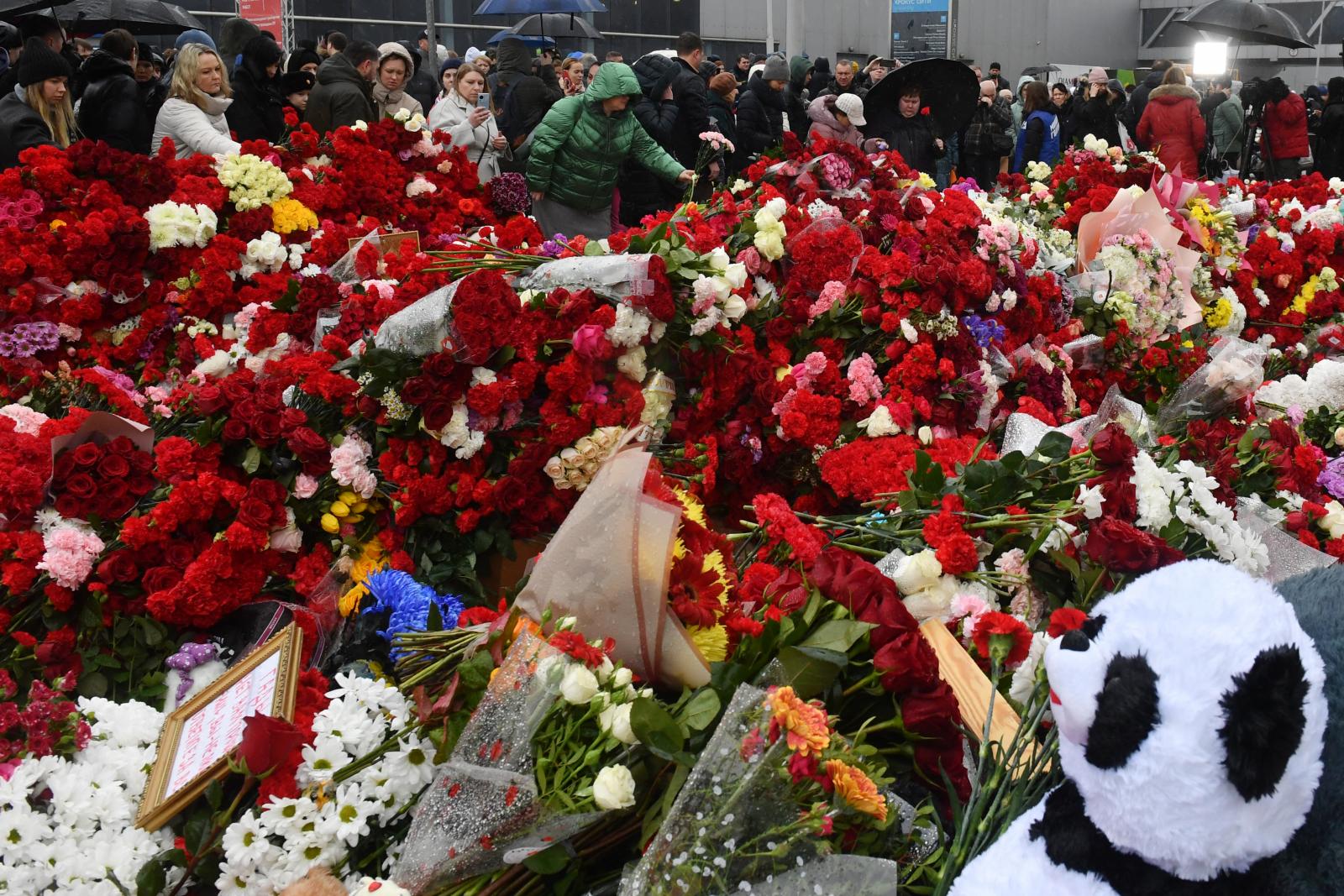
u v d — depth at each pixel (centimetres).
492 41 1388
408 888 191
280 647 240
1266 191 707
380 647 244
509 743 191
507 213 654
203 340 477
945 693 205
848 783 178
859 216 428
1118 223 509
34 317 457
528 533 334
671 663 207
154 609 290
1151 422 377
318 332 409
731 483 380
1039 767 196
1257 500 312
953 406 393
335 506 315
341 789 204
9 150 617
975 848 186
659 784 196
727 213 420
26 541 285
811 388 387
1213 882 151
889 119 849
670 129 819
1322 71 3300
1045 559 267
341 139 594
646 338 346
